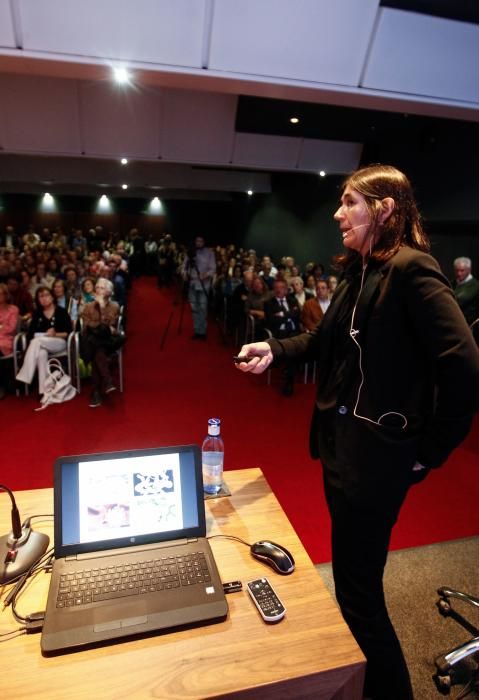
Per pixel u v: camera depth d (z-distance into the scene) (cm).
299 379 521
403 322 113
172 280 1270
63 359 446
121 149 687
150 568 111
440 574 218
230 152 753
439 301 106
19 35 307
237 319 651
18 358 443
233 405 439
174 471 123
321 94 375
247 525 134
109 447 345
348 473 120
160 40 322
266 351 147
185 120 690
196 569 111
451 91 384
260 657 93
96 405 423
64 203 1569
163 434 371
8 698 83
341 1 322
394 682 131
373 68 357
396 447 114
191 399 451
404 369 114
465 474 324
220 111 693
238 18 319
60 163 1096
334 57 346
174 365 559
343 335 127
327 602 108
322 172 841
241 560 121
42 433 365
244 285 654
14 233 1408
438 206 622
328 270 967
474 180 559
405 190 119
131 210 1625
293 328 504
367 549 125
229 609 105
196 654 93
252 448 354
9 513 136
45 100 623
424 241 121
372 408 117
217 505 143
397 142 715
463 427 108
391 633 130
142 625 97
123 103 652
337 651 95
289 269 812
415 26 344
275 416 417
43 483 296
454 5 335
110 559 112
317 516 267
